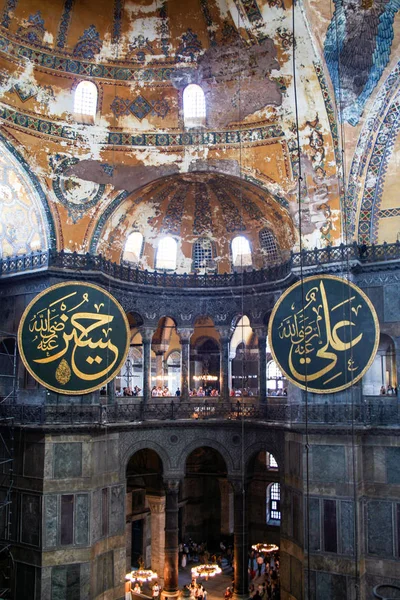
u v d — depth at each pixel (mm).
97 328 19125
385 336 20734
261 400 21719
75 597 18125
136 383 32188
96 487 19156
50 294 18703
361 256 18812
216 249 22969
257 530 28609
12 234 20375
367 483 18094
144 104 19547
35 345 18344
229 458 21906
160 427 21844
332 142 18312
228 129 19438
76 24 18375
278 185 19344
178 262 22984
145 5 18234
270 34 17469
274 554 26625
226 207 21953
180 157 19781
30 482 18656
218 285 22781
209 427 22234
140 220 21734
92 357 19000
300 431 18484
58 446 18609
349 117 18109
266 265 22156
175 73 19109
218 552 28859
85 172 19578
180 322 22875
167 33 18672
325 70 17500
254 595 22547
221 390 22562
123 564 20062
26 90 18406
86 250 19812
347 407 17922
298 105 18312
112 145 19609
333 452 18016
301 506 18547
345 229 18547
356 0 16312
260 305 22078
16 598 18453
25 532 18547
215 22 18109
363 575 17641
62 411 18844
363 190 18719
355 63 17359
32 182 18875
